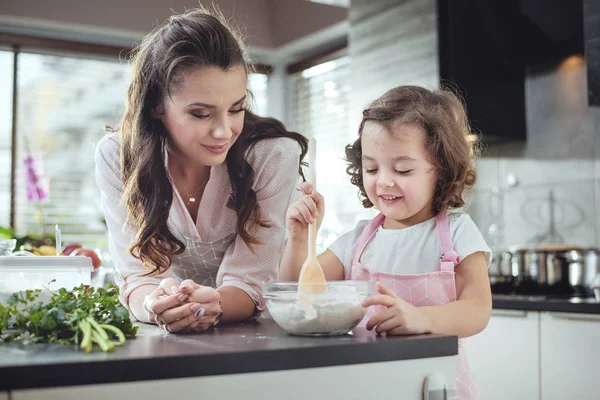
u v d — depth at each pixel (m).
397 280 1.42
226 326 1.39
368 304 1.14
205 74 1.30
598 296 2.41
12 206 3.81
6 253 1.47
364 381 1.05
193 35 1.32
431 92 1.49
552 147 3.23
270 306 1.19
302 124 4.44
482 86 3.18
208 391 0.93
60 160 3.96
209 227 1.59
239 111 1.38
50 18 3.76
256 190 1.56
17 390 0.84
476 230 1.44
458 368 1.42
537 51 3.25
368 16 3.58
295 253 1.42
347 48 4.10
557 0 3.06
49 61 3.98
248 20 4.25
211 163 1.38
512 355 2.59
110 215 1.61
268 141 1.57
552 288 2.79
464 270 1.40
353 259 1.56
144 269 1.56
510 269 2.90
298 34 4.17
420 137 1.36
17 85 3.89
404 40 3.32
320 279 1.21
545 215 3.23
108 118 4.09
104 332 1.04
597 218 3.03
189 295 1.26
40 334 1.11
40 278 1.36
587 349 2.34
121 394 0.89
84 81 4.05
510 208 3.37
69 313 1.13
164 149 1.51
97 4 3.86
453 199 1.45
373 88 3.52
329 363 1.01
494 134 3.20
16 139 3.87
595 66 2.66
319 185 4.30
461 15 3.14
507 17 3.23
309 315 1.13
